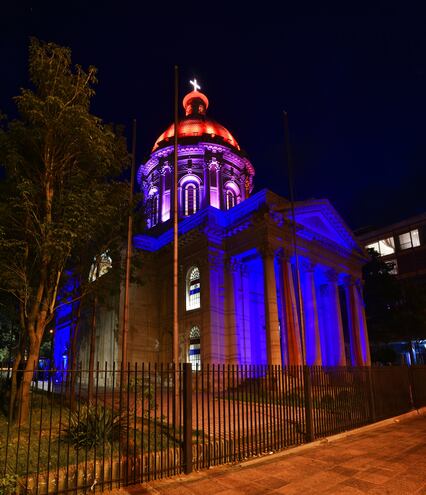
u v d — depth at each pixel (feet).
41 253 36.11
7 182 39.19
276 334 81.76
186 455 25.29
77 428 27.09
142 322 104.32
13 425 31.86
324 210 103.71
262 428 33.65
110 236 50.19
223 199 130.31
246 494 21.26
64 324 139.03
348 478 23.66
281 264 90.43
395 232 185.57
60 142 38.70
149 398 25.39
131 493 21.56
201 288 95.20
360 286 120.47
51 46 37.86
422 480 23.13
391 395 48.42
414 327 125.29
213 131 142.72
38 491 20.42
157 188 136.87
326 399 40.22
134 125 55.67
